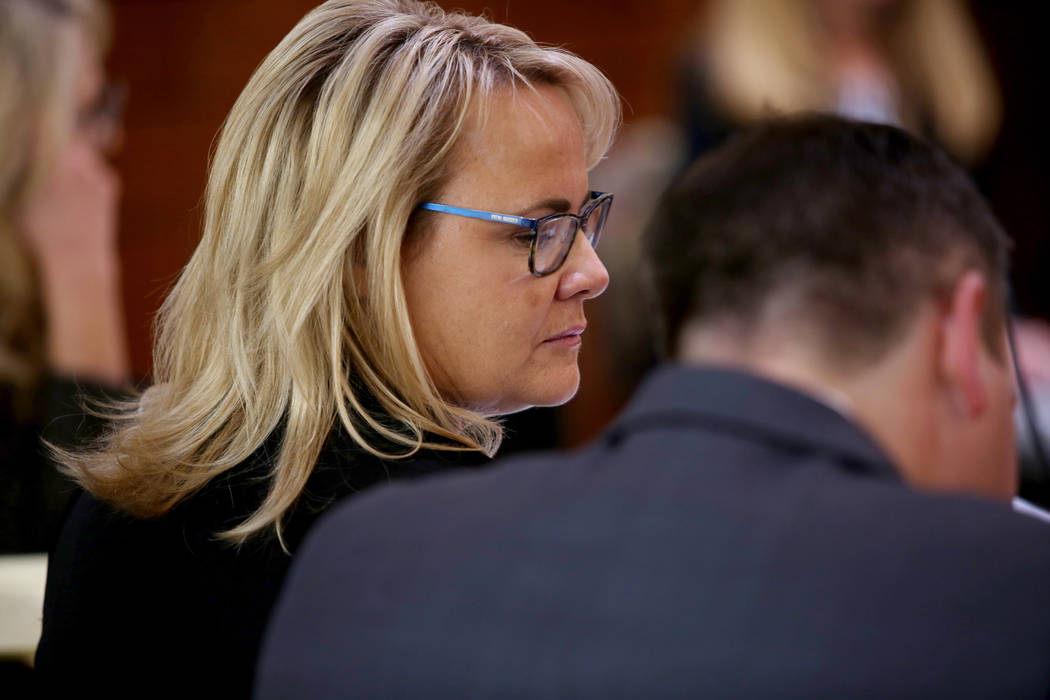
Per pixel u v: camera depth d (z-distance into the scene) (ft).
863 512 9.73
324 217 14.32
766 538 9.68
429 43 15.02
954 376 10.82
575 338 16.20
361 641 10.48
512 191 14.94
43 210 28.25
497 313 15.12
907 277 10.55
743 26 44.06
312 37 15.12
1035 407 22.68
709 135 43.88
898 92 43.86
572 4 54.13
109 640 14.05
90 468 15.24
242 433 14.37
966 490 11.32
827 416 10.34
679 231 11.14
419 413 14.69
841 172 10.80
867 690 9.09
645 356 39.63
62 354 28.99
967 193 11.11
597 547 10.05
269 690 10.91
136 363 53.47
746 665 9.31
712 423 10.40
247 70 53.93
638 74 54.44
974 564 9.43
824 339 10.50
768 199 10.75
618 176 42.34
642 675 9.48
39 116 28.04
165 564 13.99
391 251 14.42
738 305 10.72
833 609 9.35
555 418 32.14
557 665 9.73
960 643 9.18
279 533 13.39
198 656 13.58
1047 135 51.26
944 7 44.19
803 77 43.47
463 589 10.30
